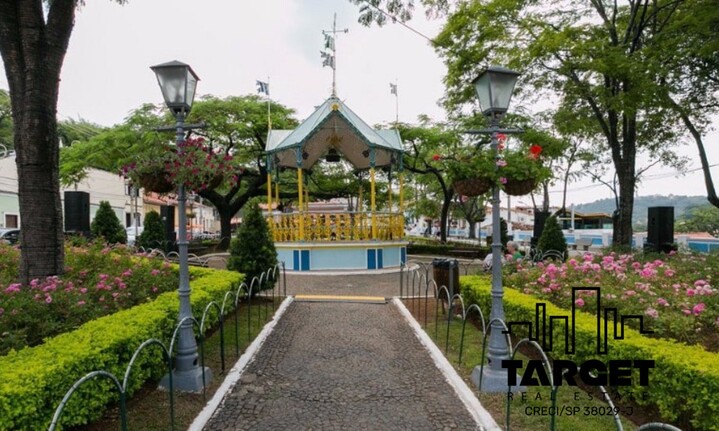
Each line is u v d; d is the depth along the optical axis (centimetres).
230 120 1928
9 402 248
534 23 1163
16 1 541
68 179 1909
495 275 439
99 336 355
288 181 2288
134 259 782
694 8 1033
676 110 1155
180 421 362
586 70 1061
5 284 528
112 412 371
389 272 1328
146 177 479
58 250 571
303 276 1256
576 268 665
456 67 1278
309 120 1469
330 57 1475
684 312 448
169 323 448
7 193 2502
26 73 545
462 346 529
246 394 428
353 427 363
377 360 532
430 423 370
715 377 282
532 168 596
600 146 1972
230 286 664
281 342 605
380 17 795
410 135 1927
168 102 439
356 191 2364
